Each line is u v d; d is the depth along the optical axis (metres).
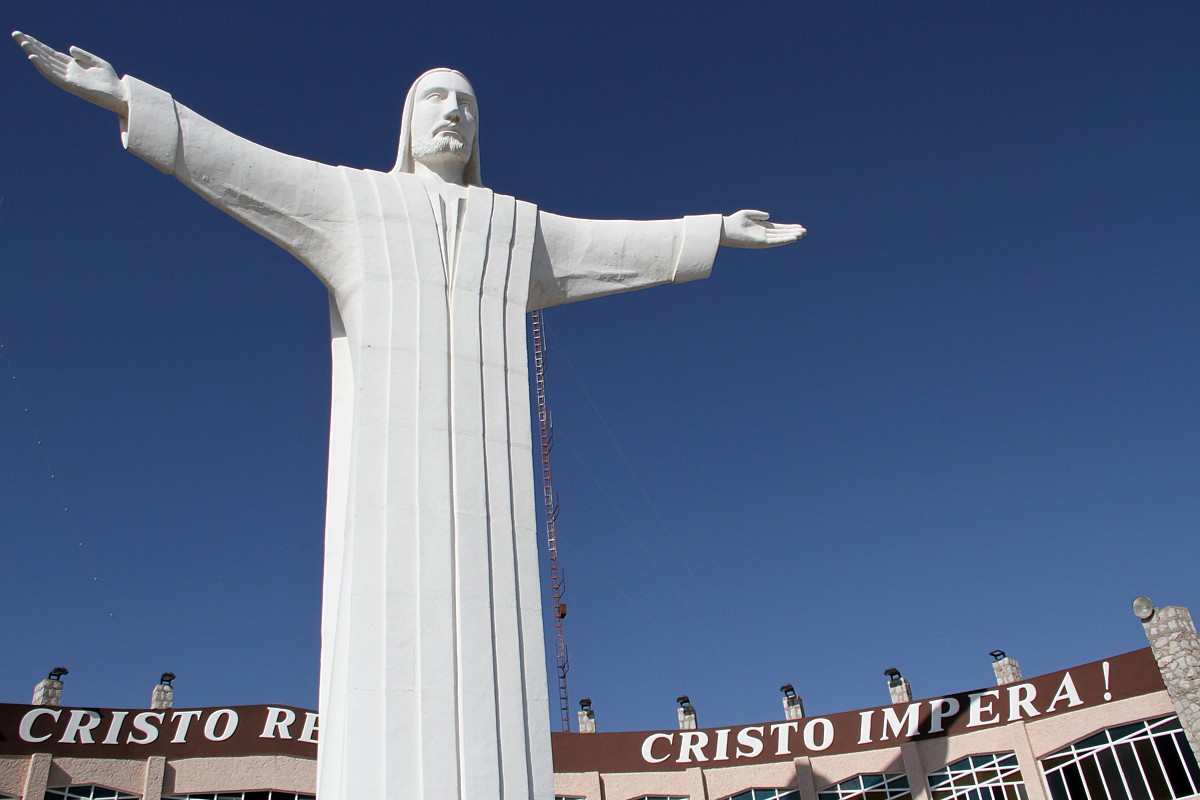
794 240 19.48
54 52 14.77
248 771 31.27
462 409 15.65
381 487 14.65
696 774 36.28
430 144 18.14
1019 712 33.91
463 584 14.36
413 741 13.15
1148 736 31.17
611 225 18.59
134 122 15.00
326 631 15.11
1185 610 30.92
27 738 29.97
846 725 36.41
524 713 14.12
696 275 18.92
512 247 17.47
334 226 16.41
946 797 33.94
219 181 15.62
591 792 35.75
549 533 49.09
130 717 31.41
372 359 15.53
